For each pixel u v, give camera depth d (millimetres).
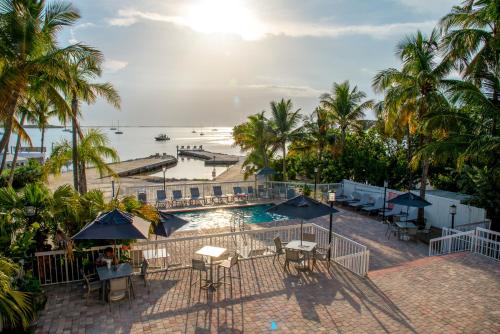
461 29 14203
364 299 8461
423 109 16031
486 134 14352
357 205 19875
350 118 27031
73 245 9164
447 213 16219
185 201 22375
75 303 8102
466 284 9297
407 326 7270
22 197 9445
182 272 10000
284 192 24094
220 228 17047
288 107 28344
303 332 7051
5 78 9688
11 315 6051
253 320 7480
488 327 7230
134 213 10062
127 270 8297
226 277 9688
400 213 17234
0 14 9906
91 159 18062
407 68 16953
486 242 11555
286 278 9672
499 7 13016
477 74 14648
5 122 10422
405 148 25281
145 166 52812
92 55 11156
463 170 16797
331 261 10984
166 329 7102
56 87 12305
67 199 9477
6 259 6875
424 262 10961
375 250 13203
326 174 26844
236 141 30516
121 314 7660
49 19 11500
